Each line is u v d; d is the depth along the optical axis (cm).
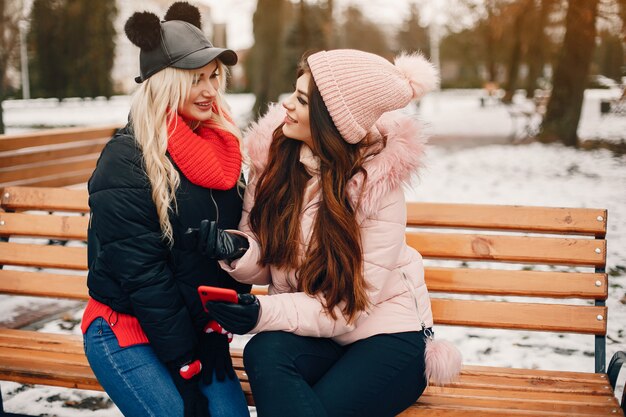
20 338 246
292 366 186
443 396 207
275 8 1622
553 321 234
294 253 201
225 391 195
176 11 200
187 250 195
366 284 194
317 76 188
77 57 2711
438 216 250
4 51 1274
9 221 277
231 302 182
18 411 279
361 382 188
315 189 202
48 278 267
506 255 243
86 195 276
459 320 238
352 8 2286
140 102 190
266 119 220
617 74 1622
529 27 1526
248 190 215
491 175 911
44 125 1873
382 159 195
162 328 188
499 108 2491
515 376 222
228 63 204
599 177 871
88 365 222
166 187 187
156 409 187
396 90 191
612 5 1190
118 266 186
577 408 199
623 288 432
